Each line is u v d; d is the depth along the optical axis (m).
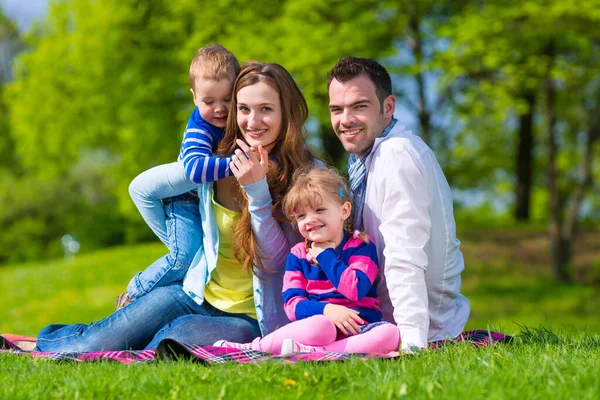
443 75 16.78
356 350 4.49
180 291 5.15
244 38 17.19
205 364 4.32
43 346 5.21
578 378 3.71
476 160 29.16
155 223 5.38
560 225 19.77
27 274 23.30
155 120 21.20
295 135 5.09
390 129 5.05
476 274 20.67
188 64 19.02
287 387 3.76
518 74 16.58
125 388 3.74
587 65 18.11
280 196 5.07
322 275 4.79
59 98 24.98
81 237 37.16
